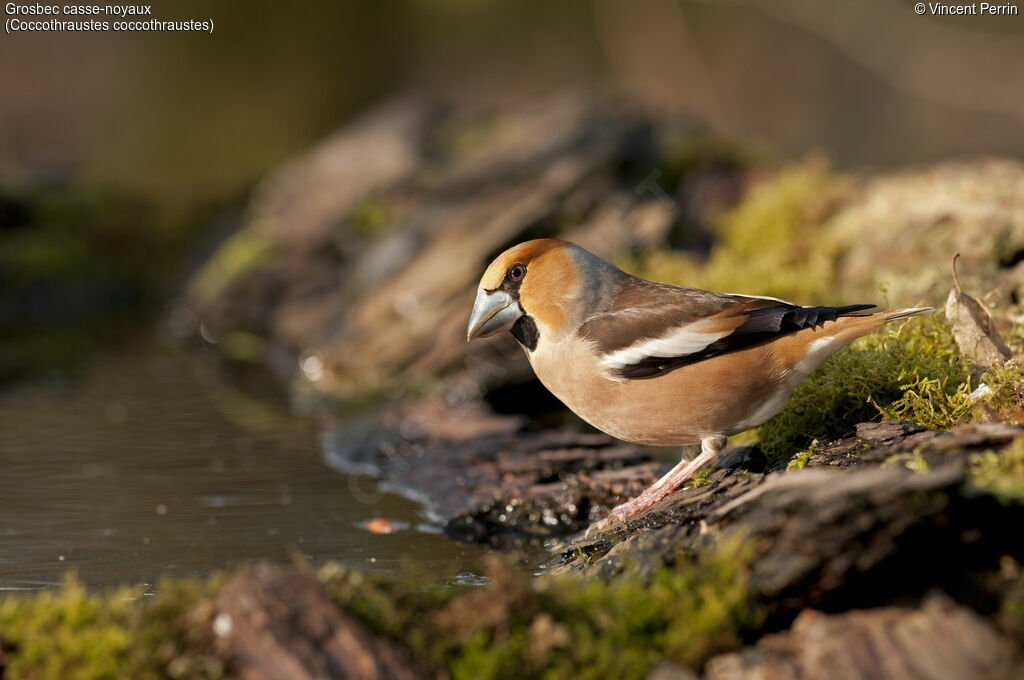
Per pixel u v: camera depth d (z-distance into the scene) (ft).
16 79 98.12
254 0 96.99
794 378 25.44
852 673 17.95
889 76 104.42
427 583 22.53
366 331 51.16
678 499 25.40
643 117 59.88
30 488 34.86
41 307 68.28
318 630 18.74
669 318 25.85
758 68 108.68
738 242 47.34
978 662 17.71
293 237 62.49
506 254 27.63
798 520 19.36
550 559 28.04
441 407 43.78
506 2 108.17
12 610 20.01
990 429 22.03
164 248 78.79
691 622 19.24
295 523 31.63
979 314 27.48
